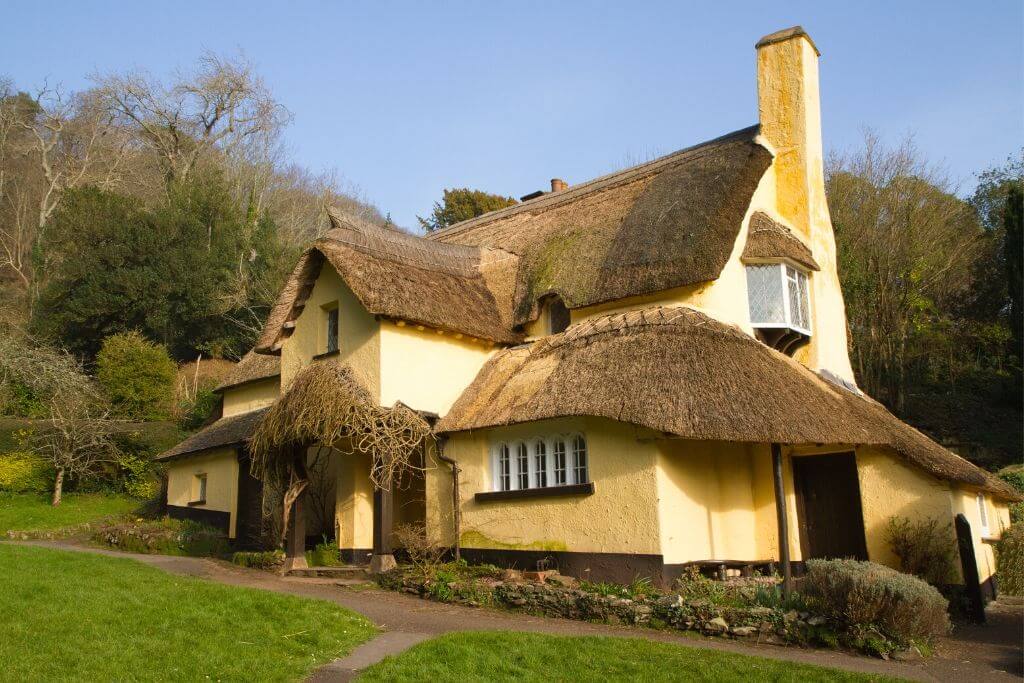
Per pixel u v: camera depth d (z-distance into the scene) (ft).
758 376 47.65
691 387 45.11
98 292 128.67
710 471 49.83
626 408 44.62
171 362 121.90
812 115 70.03
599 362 50.16
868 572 35.32
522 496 51.39
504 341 61.82
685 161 68.54
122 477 99.35
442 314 57.98
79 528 80.23
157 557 63.62
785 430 43.45
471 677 28.32
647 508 45.19
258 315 147.43
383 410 53.21
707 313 54.13
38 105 191.93
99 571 42.52
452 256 67.62
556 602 40.40
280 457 57.00
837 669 29.96
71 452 93.45
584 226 65.51
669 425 42.70
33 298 139.85
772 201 66.74
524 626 37.55
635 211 63.00
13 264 159.53
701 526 47.80
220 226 146.61
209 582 43.27
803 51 68.64
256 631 33.04
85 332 131.23
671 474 46.24
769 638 35.58
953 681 30.17
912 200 102.83
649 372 46.85
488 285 67.26
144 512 87.76
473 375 60.54
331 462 68.39
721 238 55.31
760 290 59.82
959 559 46.06
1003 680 30.42
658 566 44.06
